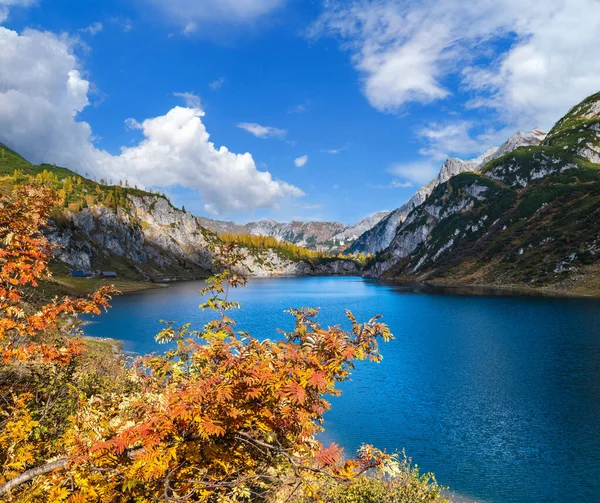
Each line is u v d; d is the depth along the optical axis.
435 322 67.81
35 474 3.81
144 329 63.12
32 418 5.99
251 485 4.53
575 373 35.56
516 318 68.69
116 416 5.04
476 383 33.91
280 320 71.00
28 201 5.80
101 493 3.97
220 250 6.61
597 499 17.34
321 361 4.71
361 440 23.23
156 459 3.76
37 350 5.52
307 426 4.30
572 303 87.38
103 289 6.15
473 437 23.59
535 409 27.67
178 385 4.88
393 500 8.48
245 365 4.40
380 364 40.66
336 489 6.99
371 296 128.88
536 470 19.75
